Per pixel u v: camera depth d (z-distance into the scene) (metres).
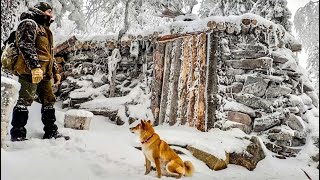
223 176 3.09
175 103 4.53
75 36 5.87
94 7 8.70
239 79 4.44
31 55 2.88
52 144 3.07
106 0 8.32
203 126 4.18
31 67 2.87
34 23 3.01
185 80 4.50
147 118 4.68
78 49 5.90
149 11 7.84
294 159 4.07
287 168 3.71
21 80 3.04
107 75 5.57
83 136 3.46
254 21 4.35
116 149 3.22
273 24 4.49
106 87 5.49
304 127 4.34
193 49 4.47
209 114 4.21
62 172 2.42
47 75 3.23
